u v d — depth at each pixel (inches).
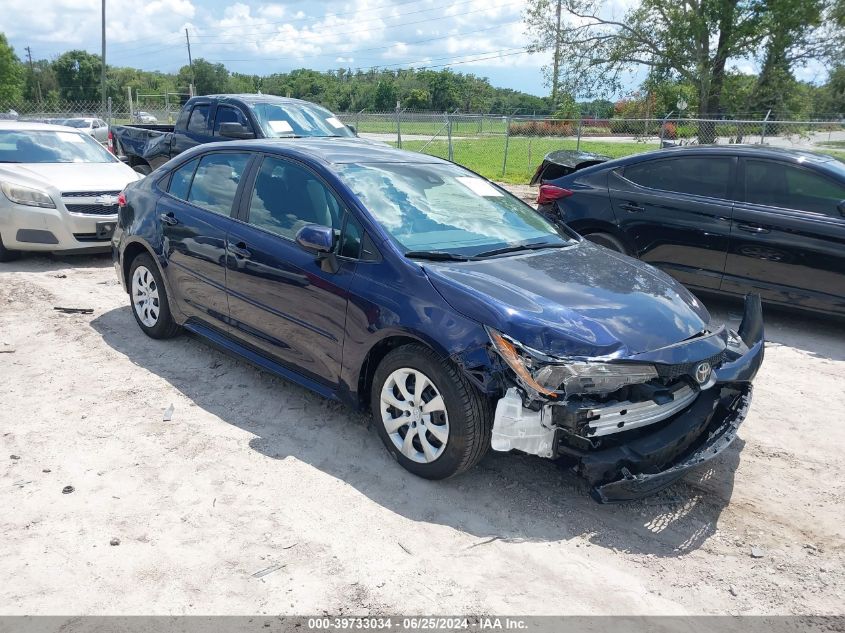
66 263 327.6
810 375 215.2
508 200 193.2
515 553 121.5
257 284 170.2
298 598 107.7
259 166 182.1
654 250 274.7
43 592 106.9
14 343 215.0
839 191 240.1
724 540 128.7
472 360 126.1
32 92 3034.0
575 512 134.9
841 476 153.6
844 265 235.3
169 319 211.8
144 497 133.5
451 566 117.1
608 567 119.2
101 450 150.6
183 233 194.1
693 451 137.3
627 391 128.2
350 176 165.8
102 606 104.4
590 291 144.8
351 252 152.6
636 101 1104.8
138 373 193.6
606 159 310.0
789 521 135.7
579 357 123.1
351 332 148.0
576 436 123.0
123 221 221.5
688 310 149.0
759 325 163.0
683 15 968.9
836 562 123.3
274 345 170.2
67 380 187.6
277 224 170.9
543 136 1168.2
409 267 142.3
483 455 135.8
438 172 187.8
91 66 3129.9
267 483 140.0
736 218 254.7
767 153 256.1
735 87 1019.9
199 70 3617.1
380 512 131.6
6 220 307.7
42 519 125.3
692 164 270.5
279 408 174.4
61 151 354.9
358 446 156.3
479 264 150.3
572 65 1056.2
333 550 119.7
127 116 1278.3
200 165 201.2
